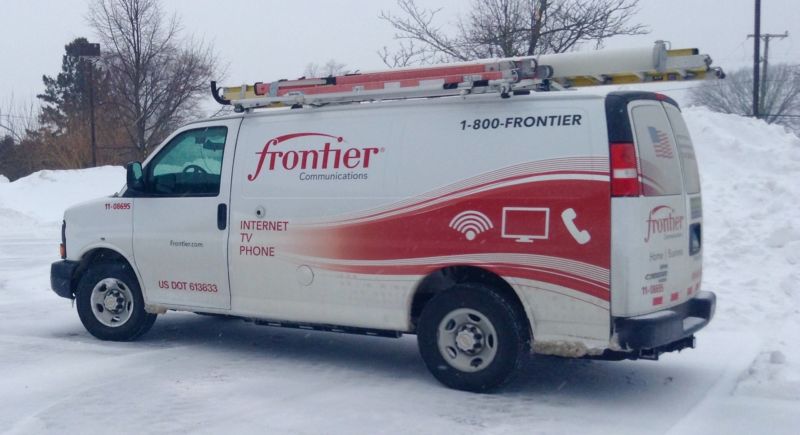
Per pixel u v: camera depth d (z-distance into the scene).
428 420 5.93
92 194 28.78
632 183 5.89
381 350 8.21
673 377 7.09
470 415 6.04
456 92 6.55
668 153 6.50
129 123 38.19
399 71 7.01
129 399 6.42
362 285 6.91
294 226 7.21
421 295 6.96
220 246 7.61
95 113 41.38
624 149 5.91
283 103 7.38
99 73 40.38
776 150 14.80
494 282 6.55
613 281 5.89
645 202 5.98
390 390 6.70
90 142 41.34
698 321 6.57
